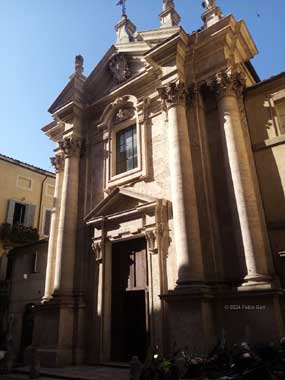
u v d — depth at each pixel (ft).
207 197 38.19
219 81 41.11
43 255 62.49
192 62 44.70
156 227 40.63
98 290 45.06
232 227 36.50
